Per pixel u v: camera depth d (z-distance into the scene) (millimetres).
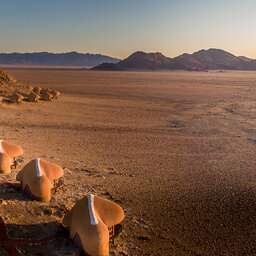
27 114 27266
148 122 27828
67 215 5996
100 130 22625
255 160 15711
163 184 11273
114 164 13633
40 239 5711
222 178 12438
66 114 29594
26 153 13172
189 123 27750
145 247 6746
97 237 5352
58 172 7906
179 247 6992
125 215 8281
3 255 4941
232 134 23031
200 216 8797
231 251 7070
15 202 6871
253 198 10422
